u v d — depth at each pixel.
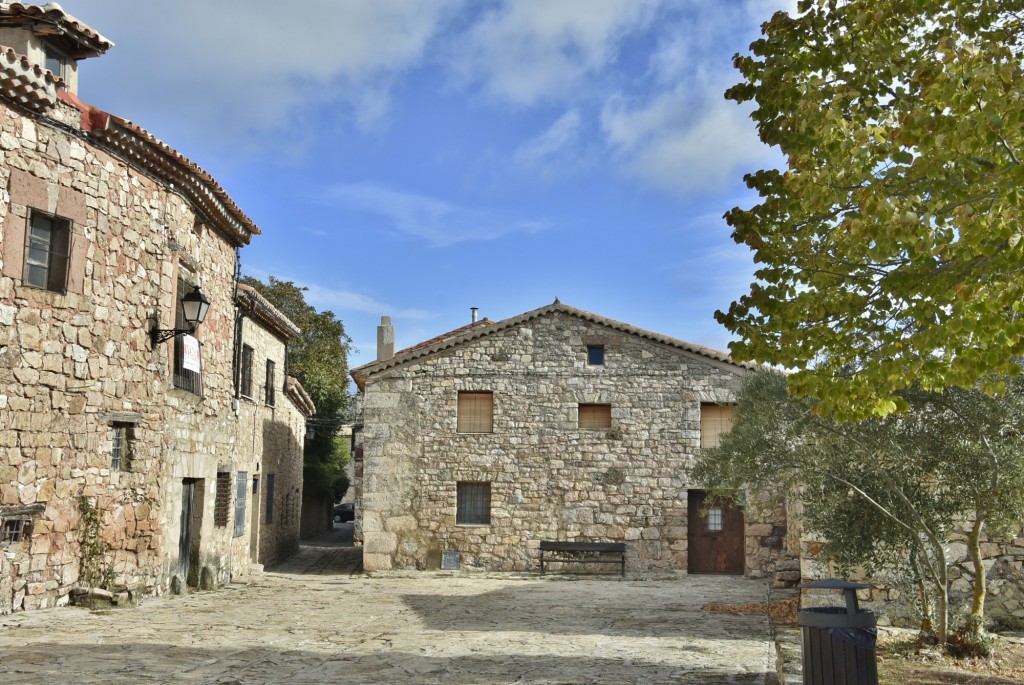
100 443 13.10
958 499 10.34
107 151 13.27
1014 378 9.71
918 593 11.62
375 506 23.36
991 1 8.12
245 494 20.64
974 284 7.05
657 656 10.77
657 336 23.16
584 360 23.48
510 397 23.53
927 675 8.88
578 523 22.92
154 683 8.55
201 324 16.77
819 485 11.07
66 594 12.48
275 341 24.36
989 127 6.52
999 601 11.70
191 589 16.72
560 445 23.23
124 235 13.70
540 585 20.53
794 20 8.96
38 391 11.90
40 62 12.95
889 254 7.38
